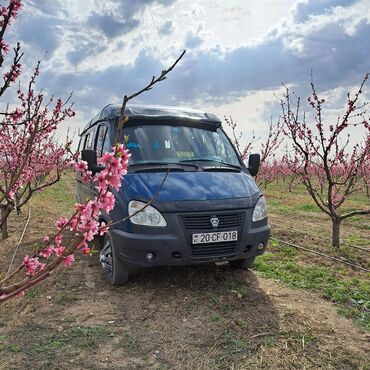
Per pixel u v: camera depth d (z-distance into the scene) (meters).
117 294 4.70
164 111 5.75
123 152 1.79
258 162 5.87
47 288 4.90
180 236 4.38
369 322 4.15
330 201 7.34
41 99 3.59
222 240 4.54
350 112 6.63
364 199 17.84
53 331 3.80
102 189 1.79
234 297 4.62
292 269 5.95
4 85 2.24
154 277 5.19
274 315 4.16
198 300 4.52
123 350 3.47
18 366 3.20
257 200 4.93
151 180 4.65
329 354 3.42
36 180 10.69
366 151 7.46
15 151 6.82
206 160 5.31
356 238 8.55
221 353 3.42
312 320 4.09
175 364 3.26
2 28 1.98
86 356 3.36
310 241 7.83
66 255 1.74
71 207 12.98
